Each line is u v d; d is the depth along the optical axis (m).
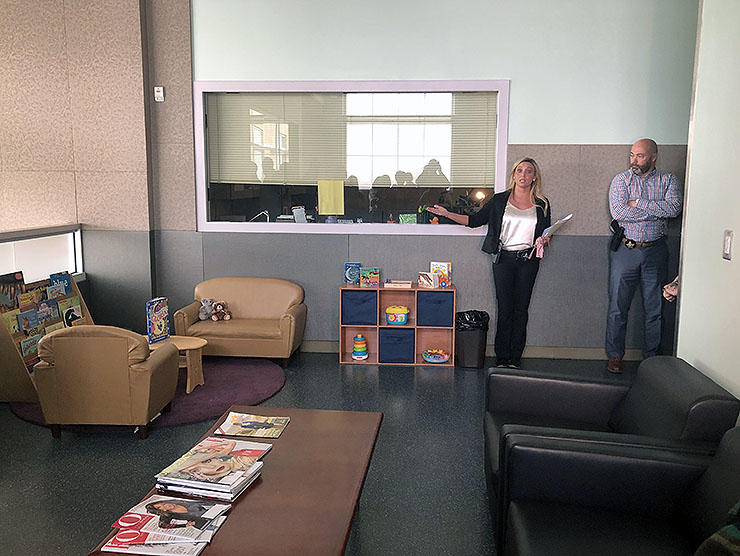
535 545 2.26
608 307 6.25
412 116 6.31
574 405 3.47
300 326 6.22
